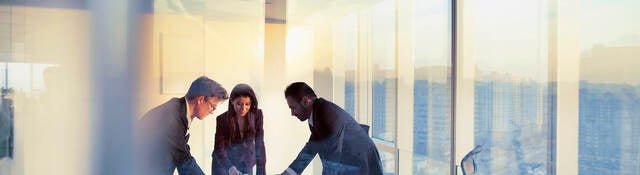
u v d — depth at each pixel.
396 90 2.34
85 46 2.11
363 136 2.33
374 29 2.50
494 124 1.83
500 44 1.81
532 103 1.64
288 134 2.38
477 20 1.94
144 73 2.18
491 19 1.86
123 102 2.15
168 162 2.19
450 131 2.07
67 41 2.09
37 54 2.05
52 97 2.07
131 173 2.17
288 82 2.42
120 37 2.15
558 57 1.53
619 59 1.35
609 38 1.37
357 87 2.42
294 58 2.49
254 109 2.31
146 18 2.18
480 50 1.92
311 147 2.37
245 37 2.35
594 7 1.41
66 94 2.09
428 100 2.22
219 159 2.26
